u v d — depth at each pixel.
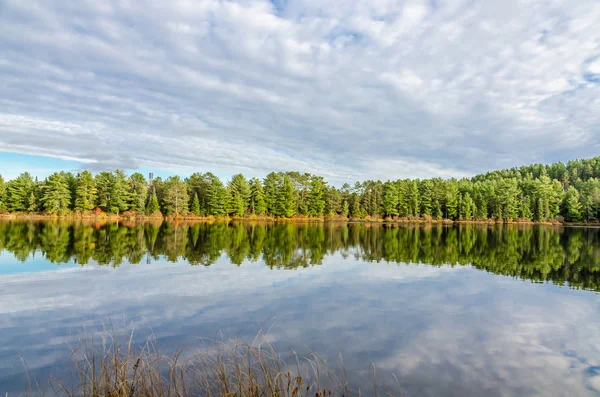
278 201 90.00
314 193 94.88
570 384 6.27
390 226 70.06
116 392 5.43
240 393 5.37
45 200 74.81
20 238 30.22
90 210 77.75
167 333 8.38
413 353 7.45
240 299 11.55
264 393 5.42
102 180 79.75
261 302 11.22
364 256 22.98
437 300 11.86
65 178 76.50
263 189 92.88
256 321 9.33
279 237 37.28
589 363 7.15
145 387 5.45
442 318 9.89
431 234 46.44
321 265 18.89
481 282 14.99
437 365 6.89
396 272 17.14
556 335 8.73
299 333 8.48
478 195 100.00
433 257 23.08
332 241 33.66
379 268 18.22
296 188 96.31
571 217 94.06
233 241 31.41
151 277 14.98
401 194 98.88
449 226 75.00
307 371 6.44
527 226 82.19
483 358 7.29
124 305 10.76
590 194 97.88
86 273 15.78
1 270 16.31
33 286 13.19
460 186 109.06
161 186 91.69
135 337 8.11
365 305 11.05
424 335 8.53
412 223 88.50
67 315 9.76
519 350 7.75
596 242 36.81
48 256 20.59
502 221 96.00
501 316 10.20
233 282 14.16
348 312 10.27
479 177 157.25
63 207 75.06
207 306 10.73
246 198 89.62
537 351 7.71
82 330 8.61
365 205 101.62
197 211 84.75
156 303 11.00
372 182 103.81
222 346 7.55
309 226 65.06
